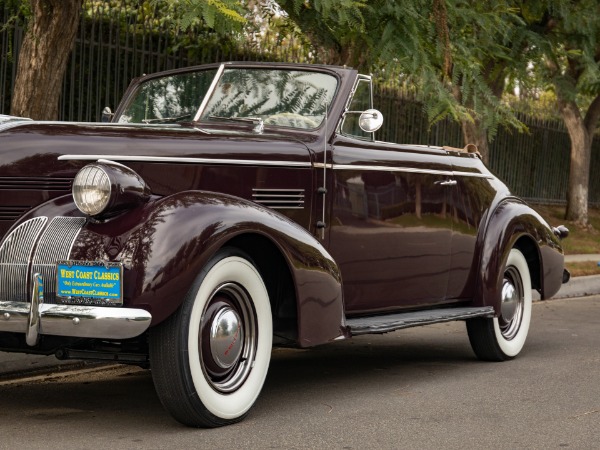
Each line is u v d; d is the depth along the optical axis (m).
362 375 6.05
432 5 7.89
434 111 8.05
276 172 5.07
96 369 6.13
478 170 6.74
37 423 4.46
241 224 4.37
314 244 4.81
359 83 5.74
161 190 4.63
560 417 4.77
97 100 9.70
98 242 4.14
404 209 5.90
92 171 4.17
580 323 9.07
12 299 4.25
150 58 10.12
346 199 5.48
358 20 7.60
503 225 6.68
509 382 5.80
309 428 4.43
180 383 4.20
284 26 9.41
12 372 5.79
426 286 6.15
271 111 5.61
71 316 4.04
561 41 12.83
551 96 24.52
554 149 22.42
